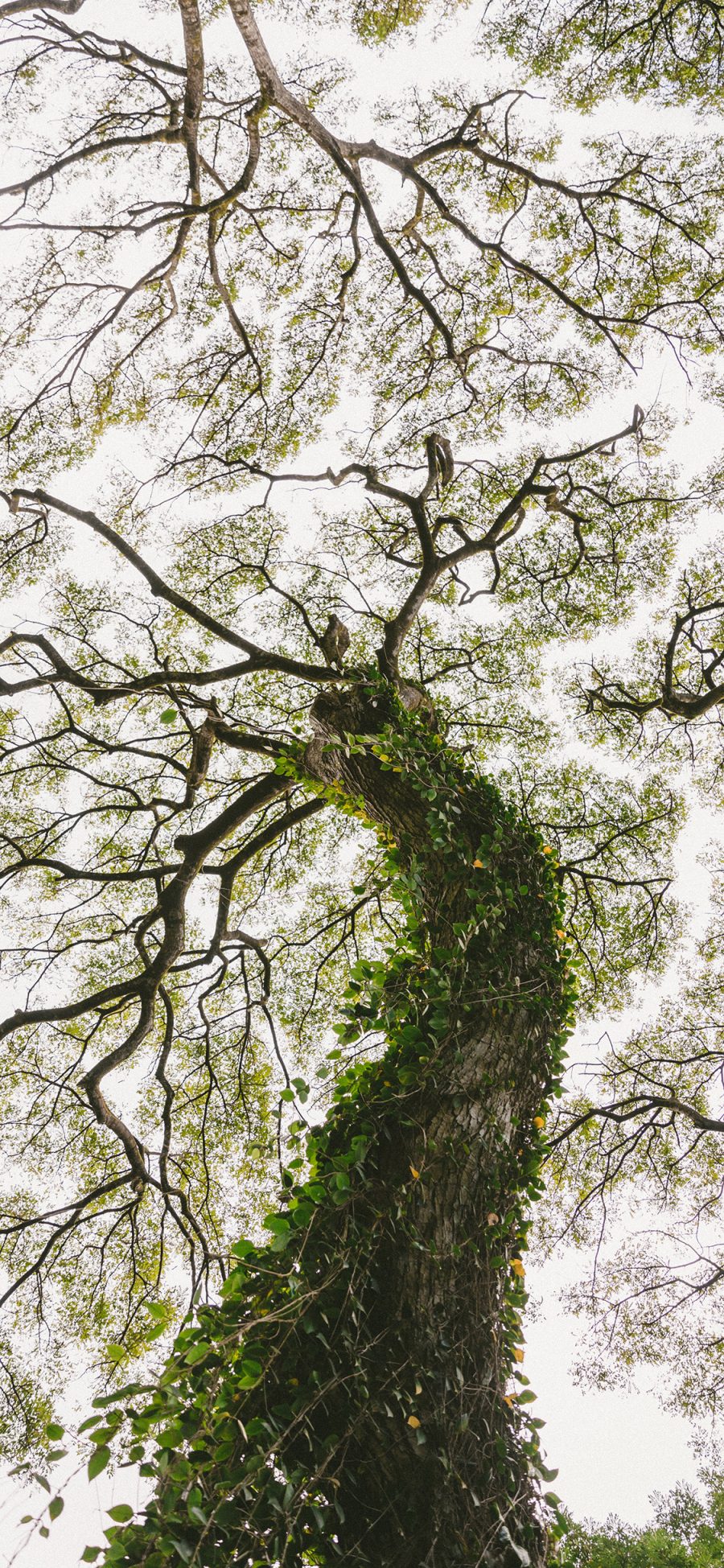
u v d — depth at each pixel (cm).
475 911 485
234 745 836
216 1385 286
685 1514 1007
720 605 891
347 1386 311
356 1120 402
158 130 987
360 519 1054
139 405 1062
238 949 1012
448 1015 433
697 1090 1019
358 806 652
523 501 930
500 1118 428
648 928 1024
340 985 1127
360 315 1112
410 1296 346
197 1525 261
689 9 859
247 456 1064
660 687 972
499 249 1016
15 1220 939
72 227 944
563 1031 504
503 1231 400
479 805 566
